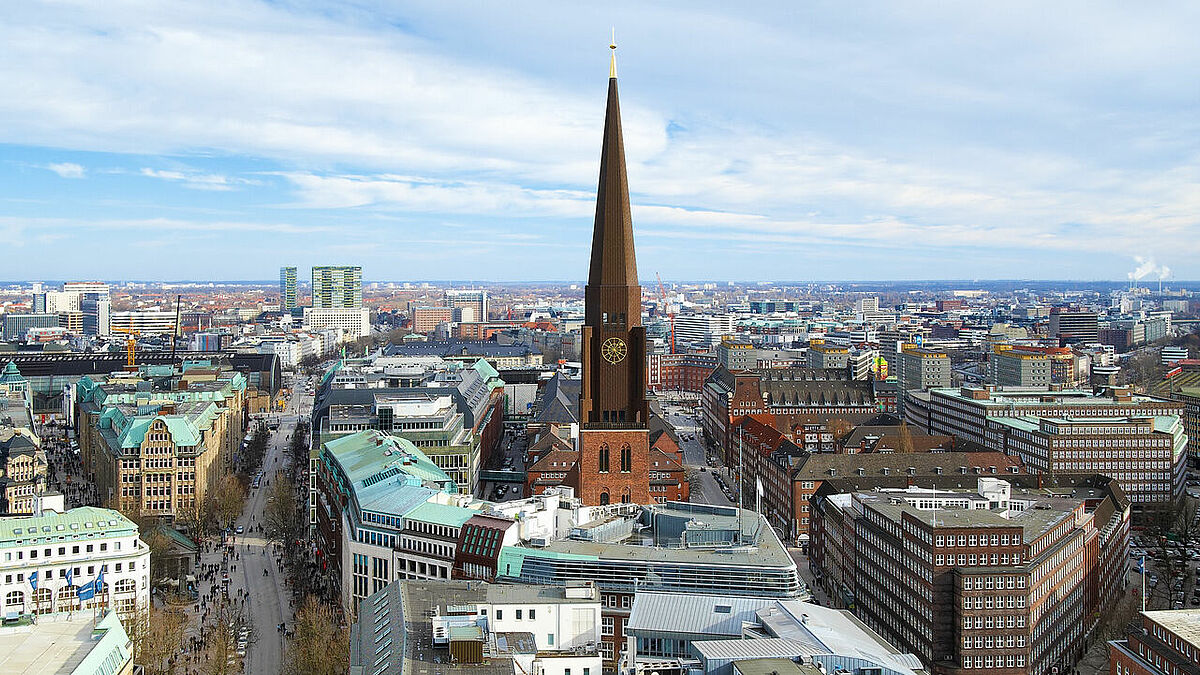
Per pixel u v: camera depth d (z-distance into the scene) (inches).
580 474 7588.6
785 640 4881.9
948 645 6855.3
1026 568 6771.7
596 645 5315.0
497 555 6648.6
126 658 5625.0
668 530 7066.9
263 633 7746.1
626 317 7485.2
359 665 4872.0
